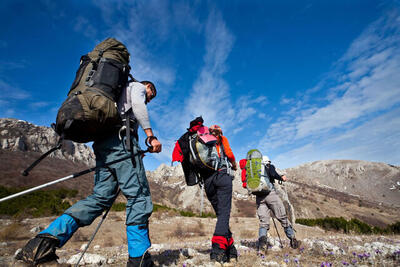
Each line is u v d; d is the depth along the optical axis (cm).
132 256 208
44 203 1983
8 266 167
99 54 217
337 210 14050
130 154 217
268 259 331
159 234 1189
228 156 314
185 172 322
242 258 332
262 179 431
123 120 218
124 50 233
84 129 189
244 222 1902
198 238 1039
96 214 209
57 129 189
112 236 1027
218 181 298
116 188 224
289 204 511
